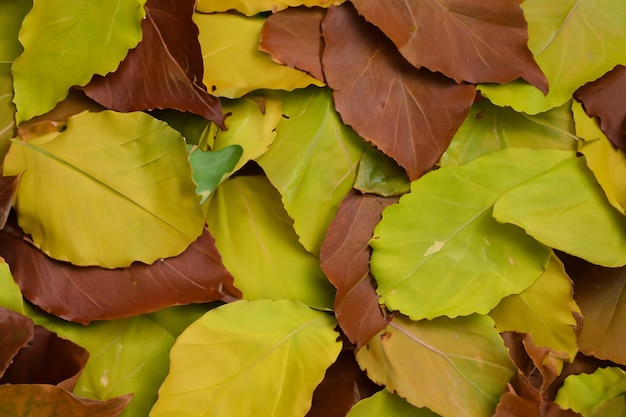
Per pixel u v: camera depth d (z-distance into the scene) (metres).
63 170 0.59
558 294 0.63
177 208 0.59
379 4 0.60
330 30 0.61
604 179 0.62
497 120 0.63
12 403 0.56
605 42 0.62
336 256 0.61
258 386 0.60
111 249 0.59
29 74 0.59
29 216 0.59
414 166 0.61
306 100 0.62
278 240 0.62
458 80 0.60
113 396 0.61
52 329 0.60
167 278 0.60
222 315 0.60
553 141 0.63
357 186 0.61
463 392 0.62
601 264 0.61
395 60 0.61
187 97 0.59
